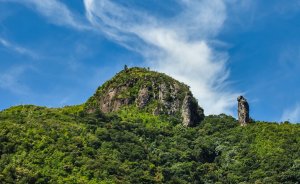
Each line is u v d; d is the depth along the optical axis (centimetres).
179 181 13138
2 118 14888
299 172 13412
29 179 11431
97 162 12506
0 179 11138
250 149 15238
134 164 13312
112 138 14612
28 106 16975
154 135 16050
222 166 14825
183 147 15438
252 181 13625
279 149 14850
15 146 12669
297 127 16400
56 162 12306
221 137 16400
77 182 11662
